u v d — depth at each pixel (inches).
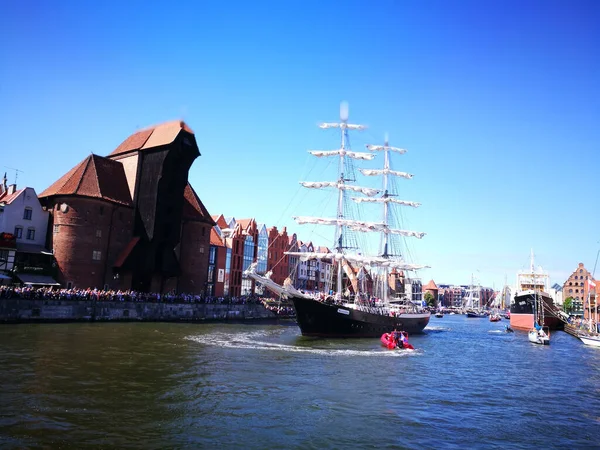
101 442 671.8
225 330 2447.1
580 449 775.7
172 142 3080.7
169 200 3169.3
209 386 1052.5
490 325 5280.5
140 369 1187.9
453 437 797.9
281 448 698.2
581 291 6835.6
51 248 2864.2
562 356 2107.5
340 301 2684.5
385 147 3435.0
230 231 4739.2
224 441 712.4
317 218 2807.6
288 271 5679.1
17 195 2805.1
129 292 2733.8
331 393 1062.4
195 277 3491.6
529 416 967.6
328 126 2886.3
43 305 2210.9
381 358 1678.2
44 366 1139.3
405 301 3639.3
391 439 766.5
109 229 3011.8
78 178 2992.1
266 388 1072.8
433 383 1264.8
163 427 756.0
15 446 633.6
